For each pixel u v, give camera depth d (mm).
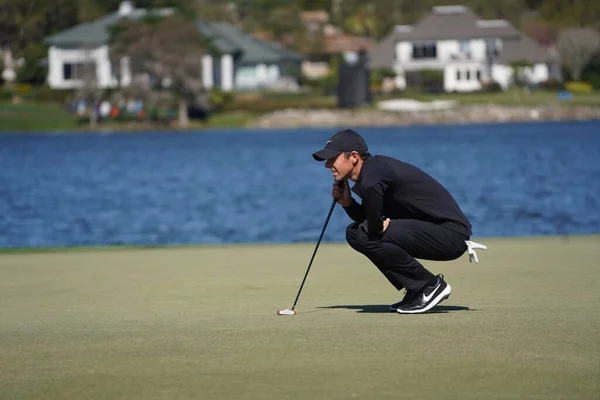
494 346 16609
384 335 17750
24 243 54219
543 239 39812
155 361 15953
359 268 30594
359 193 19422
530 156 136000
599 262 30859
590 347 16500
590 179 99438
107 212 73875
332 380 14375
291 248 38219
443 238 19531
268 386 14102
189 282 27953
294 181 105812
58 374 15211
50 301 24594
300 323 19469
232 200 83500
